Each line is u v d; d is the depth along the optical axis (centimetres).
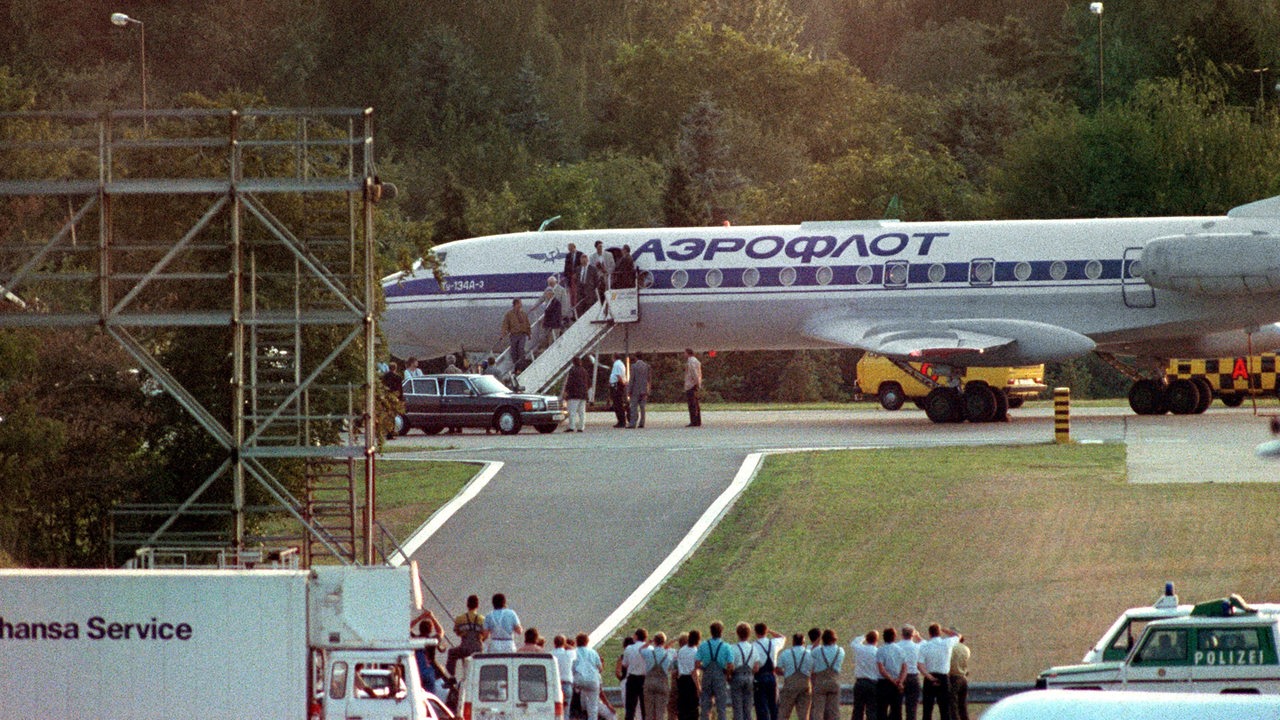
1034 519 13475
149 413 13300
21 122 15025
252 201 11369
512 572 12719
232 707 8350
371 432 11200
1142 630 8831
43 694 8388
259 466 12406
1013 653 10288
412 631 9662
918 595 11606
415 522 14338
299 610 8300
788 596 11750
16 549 12862
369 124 11069
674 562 12762
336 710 8200
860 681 9094
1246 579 11506
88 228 14012
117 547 13000
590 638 11056
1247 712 4609
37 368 13075
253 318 11162
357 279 12912
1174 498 14012
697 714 9238
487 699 8600
